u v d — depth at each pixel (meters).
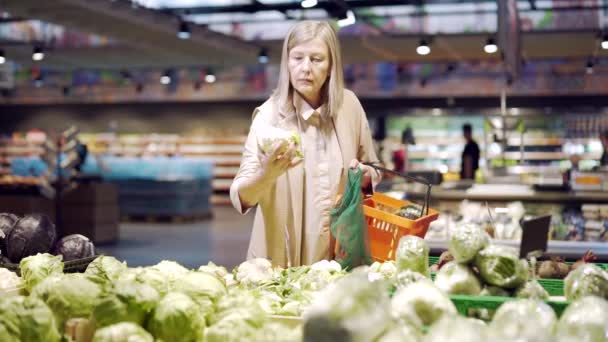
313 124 3.31
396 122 20.31
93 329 2.00
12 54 17.91
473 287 2.13
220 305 2.02
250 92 22.69
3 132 24.61
